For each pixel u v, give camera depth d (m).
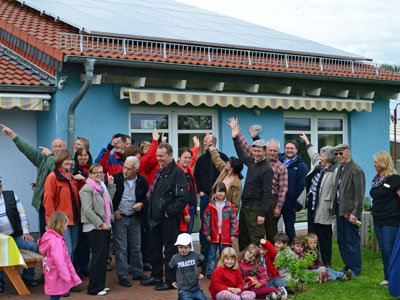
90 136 10.74
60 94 10.40
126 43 11.82
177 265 7.14
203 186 9.33
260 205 8.42
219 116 12.55
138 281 8.43
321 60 13.47
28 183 11.00
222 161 9.17
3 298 7.41
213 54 12.57
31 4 13.46
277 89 12.98
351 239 8.45
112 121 11.02
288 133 13.65
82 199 7.67
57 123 10.36
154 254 8.11
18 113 10.98
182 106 12.03
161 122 11.80
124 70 10.48
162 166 8.00
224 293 7.05
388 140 15.37
